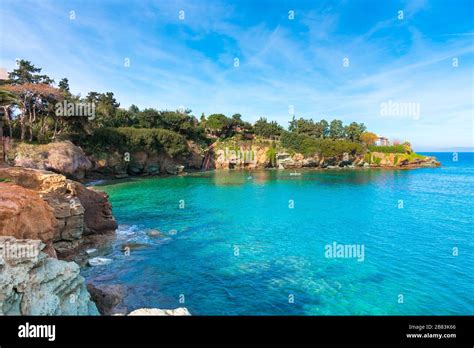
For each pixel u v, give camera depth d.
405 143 138.25
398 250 20.33
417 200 41.50
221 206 36.38
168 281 15.25
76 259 17.81
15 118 55.22
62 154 48.25
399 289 14.57
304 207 36.00
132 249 20.00
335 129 150.75
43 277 8.47
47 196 18.11
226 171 95.19
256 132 132.00
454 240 22.64
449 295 13.98
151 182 61.66
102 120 78.38
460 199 42.12
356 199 42.00
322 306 12.95
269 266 17.39
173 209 34.28
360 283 15.20
